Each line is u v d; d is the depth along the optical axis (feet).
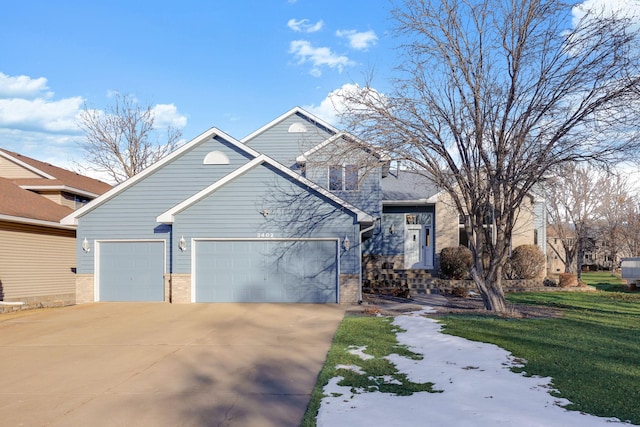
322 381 22.97
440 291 62.69
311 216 54.34
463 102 43.62
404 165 45.93
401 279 66.49
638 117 38.01
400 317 42.04
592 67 38.78
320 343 32.48
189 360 28.17
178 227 54.95
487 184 44.80
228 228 54.70
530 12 39.93
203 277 54.95
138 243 57.88
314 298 53.93
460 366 25.04
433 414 17.90
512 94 41.86
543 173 42.16
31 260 65.82
